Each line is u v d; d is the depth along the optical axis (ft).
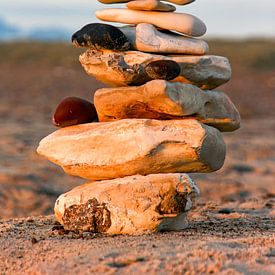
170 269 24.99
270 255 27.12
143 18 32.50
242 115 125.49
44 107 131.13
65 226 31.73
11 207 52.44
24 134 86.74
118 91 31.78
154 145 30.35
